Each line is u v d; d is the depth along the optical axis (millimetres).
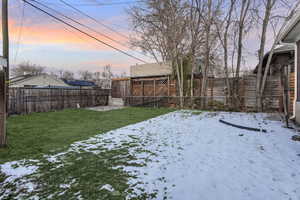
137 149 3010
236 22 7906
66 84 22031
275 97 6824
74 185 1877
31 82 18828
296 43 4910
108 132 4262
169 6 9219
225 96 7703
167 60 11023
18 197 1698
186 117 6246
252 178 1949
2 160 2555
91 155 2742
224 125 4770
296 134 3615
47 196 1696
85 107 10586
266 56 7719
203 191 1732
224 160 2465
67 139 3650
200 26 8938
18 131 4355
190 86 9508
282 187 1759
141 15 10820
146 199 1630
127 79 12672
